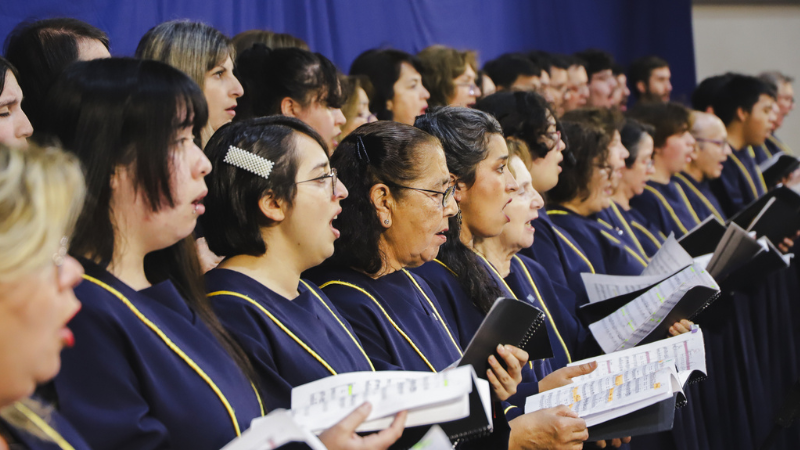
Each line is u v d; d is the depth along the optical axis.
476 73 4.47
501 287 2.56
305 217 1.80
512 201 2.66
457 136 2.39
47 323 0.99
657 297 2.62
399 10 5.25
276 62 2.91
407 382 1.43
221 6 4.02
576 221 3.46
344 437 1.35
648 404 2.05
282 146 1.78
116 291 1.46
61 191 0.98
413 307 2.14
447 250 2.41
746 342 4.11
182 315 1.57
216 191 1.79
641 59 6.66
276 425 1.22
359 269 2.13
